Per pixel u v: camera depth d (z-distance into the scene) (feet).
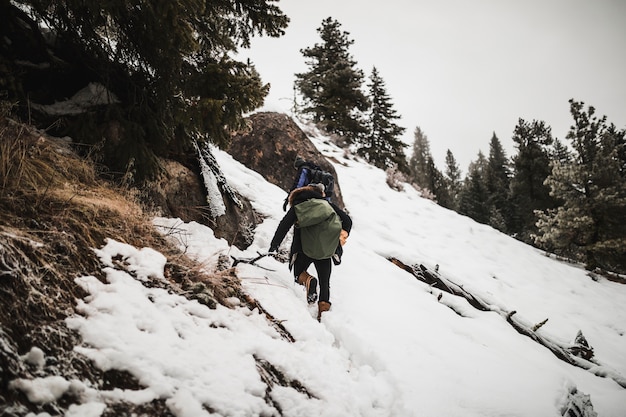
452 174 182.50
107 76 10.63
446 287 18.07
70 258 6.33
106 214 8.05
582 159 53.93
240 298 9.11
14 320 4.79
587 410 10.96
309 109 74.49
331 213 11.43
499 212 102.94
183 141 11.44
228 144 10.38
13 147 7.06
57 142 9.11
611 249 48.83
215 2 11.44
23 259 5.49
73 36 10.42
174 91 10.55
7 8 9.59
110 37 10.48
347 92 73.87
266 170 22.67
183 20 8.96
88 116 9.80
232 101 9.90
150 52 10.14
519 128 92.89
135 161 9.89
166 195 10.99
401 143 79.36
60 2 9.60
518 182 92.27
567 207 53.31
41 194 6.96
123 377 5.16
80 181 8.55
